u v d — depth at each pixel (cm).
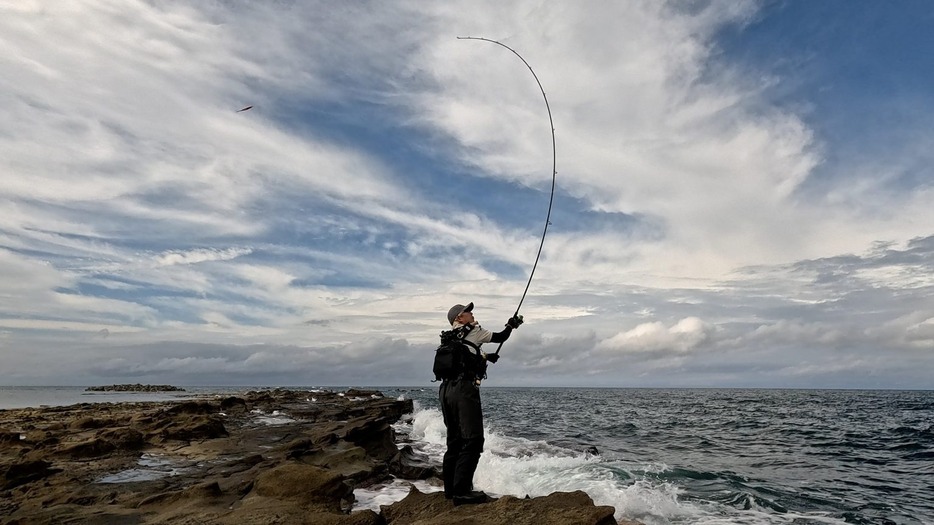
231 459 862
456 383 482
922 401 5278
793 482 896
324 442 935
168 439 1064
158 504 509
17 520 450
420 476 789
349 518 423
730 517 617
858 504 730
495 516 419
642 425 2100
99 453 883
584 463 923
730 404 4528
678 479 848
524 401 5350
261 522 419
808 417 2655
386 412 2200
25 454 862
